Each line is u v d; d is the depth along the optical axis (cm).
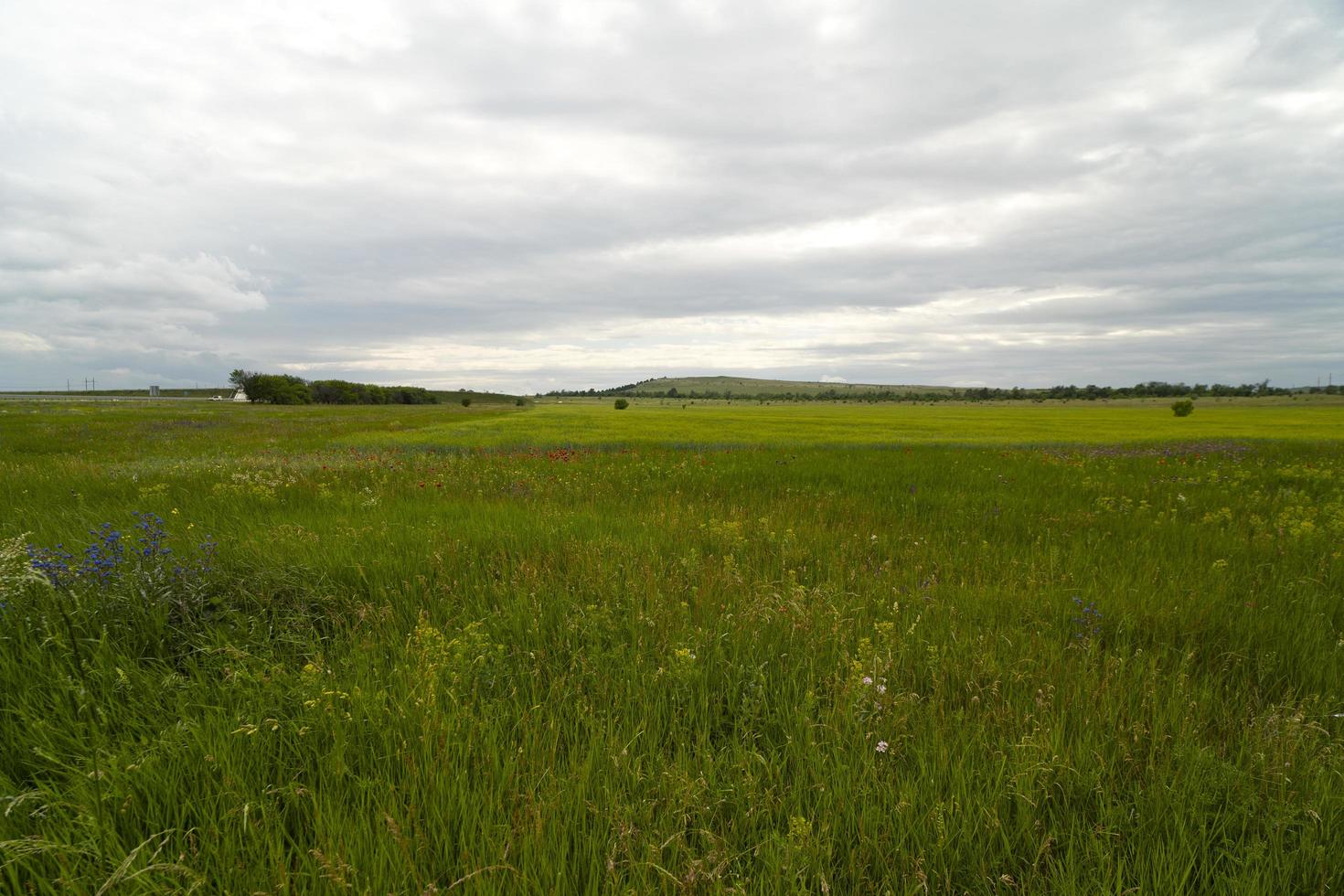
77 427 2750
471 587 440
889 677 324
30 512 685
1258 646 382
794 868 200
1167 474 1366
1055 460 1672
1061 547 646
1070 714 293
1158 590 480
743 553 572
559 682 306
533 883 189
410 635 342
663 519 710
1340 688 327
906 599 448
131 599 355
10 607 331
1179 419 5472
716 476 1203
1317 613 426
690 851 201
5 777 219
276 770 241
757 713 293
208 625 355
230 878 189
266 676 303
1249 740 271
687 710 293
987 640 373
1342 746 273
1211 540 670
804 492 1006
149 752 236
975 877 203
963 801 230
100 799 211
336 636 365
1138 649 373
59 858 184
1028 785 232
